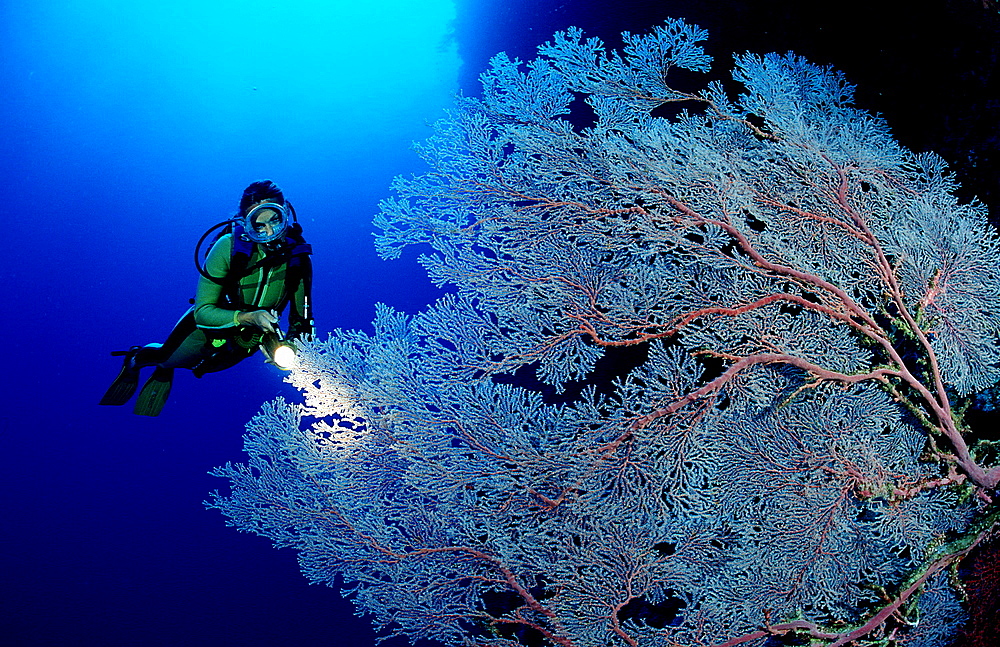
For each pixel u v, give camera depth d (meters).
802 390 3.52
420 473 3.48
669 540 3.47
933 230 3.71
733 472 3.44
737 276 3.45
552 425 3.46
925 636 3.82
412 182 3.63
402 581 3.64
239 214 3.07
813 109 4.20
